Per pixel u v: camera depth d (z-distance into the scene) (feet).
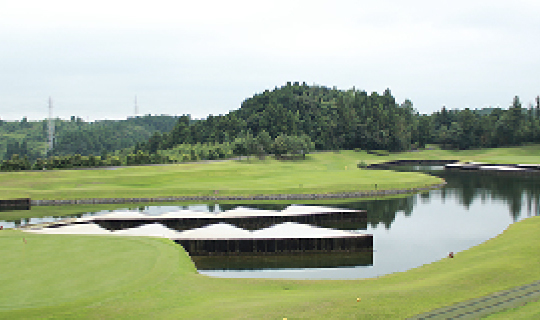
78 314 96.78
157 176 458.09
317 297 106.42
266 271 160.76
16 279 117.91
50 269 126.82
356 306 98.22
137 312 98.07
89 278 119.14
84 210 304.30
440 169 625.82
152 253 145.79
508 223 239.91
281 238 182.80
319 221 249.96
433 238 209.56
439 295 104.17
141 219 235.61
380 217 264.93
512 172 554.05
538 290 104.12
